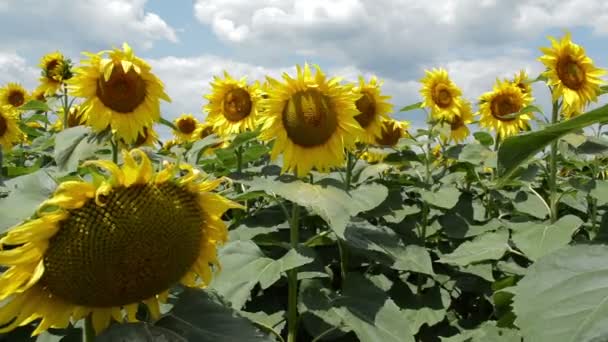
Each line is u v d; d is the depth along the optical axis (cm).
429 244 173
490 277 136
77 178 70
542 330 41
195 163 154
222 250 102
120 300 54
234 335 55
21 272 52
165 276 55
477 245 124
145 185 55
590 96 129
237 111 172
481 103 211
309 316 102
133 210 53
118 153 117
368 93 156
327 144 110
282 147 108
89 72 111
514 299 45
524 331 43
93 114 110
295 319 105
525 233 115
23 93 307
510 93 206
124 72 112
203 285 62
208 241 61
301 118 106
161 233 53
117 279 52
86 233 51
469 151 176
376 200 118
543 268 46
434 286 145
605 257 45
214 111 176
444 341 124
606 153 118
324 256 144
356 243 111
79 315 55
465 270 142
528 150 36
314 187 94
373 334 94
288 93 109
